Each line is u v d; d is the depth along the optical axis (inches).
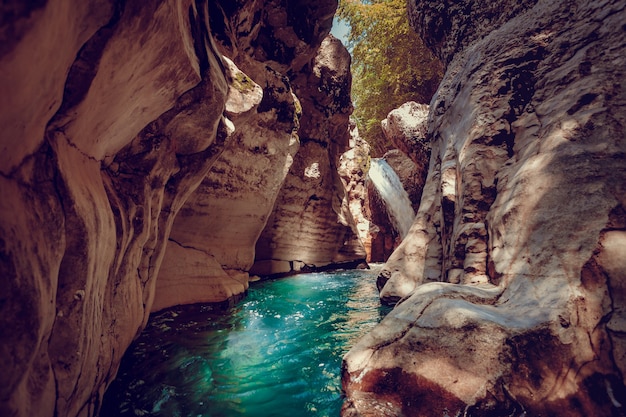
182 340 158.6
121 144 102.6
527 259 124.0
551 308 98.4
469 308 107.7
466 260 166.2
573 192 126.3
